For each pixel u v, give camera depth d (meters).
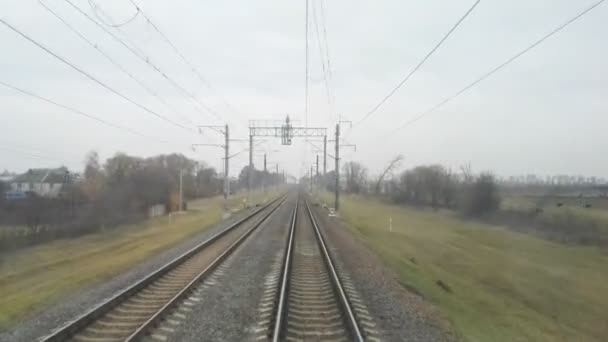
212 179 94.75
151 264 14.04
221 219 34.09
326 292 10.87
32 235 25.22
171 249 17.91
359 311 9.12
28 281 13.93
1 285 13.50
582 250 29.25
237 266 14.02
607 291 19.91
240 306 9.41
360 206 63.81
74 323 7.61
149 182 48.03
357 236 24.91
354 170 113.75
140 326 7.85
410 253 24.31
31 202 29.48
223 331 7.88
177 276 12.28
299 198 76.94
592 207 43.88
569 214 37.78
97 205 35.53
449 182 61.47
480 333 9.64
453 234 36.19
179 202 48.69
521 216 42.28
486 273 22.09
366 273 13.55
